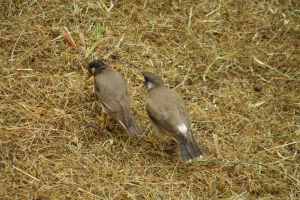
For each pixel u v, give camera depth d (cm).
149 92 1106
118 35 1323
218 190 988
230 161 1034
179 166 1033
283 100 1247
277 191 993
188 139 1006
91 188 907
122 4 1395
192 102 1216
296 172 1043
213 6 1484
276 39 1437
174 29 1385
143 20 1380
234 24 1451
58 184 892
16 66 1129
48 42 1207
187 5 1451
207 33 1405
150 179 978
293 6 1548
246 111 1201
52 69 1163
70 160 964
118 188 928
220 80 1295
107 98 1048
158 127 1041
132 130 998
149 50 1314
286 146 1116
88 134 1048
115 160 1008
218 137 1129
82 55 1236
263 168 1041
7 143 924
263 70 1336
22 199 834
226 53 1358
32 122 997
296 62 1357
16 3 1262
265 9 1517
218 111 1188
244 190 991
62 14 1295
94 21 1330
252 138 1123
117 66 1247
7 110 997
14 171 885
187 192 964
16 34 1195
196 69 1306
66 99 1095
